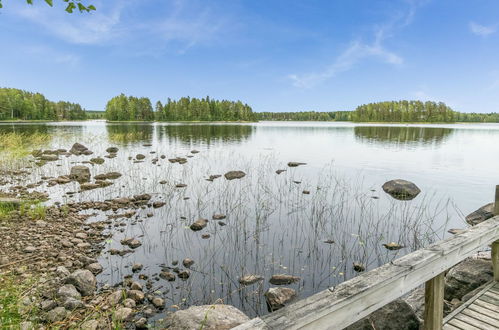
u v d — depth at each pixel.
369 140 42.56
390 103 156.50
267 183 14.48
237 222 8.90
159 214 9.59
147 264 6.19
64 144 31.11
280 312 1.62
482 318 3.54
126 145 32.38
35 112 123.12
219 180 15.14
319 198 11.77
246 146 33.06
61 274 5.27
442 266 2.68
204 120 149.00
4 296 3.87
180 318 3.61
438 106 149.38
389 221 9.10
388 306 3.91
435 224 8.91
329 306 1.69
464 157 24.12
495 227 3.54
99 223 8.48
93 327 3.79
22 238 6.89
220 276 5.74
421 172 17.69
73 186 13.38
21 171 16.36
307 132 65.56
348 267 6.18
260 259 6.51
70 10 4.01
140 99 142.62
